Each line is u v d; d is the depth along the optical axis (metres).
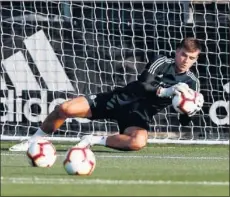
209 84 38.03
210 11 38.94
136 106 28.38
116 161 28.80
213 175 22.28
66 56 37.50
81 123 37.31
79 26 37.91
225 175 22.28
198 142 37.09
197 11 38.91
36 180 20.78
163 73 28.12
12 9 37.56
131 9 38.22
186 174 22.66
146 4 38.66
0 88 37.00
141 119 28.36
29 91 37.09
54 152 25.41
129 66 38.03
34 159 25.12
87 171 22.50
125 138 27.64
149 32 38.53
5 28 37.44
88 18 38.22
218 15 38.84
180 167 25.84
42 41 37.47
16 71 37.12
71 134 37.28
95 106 29.09
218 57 38.34
